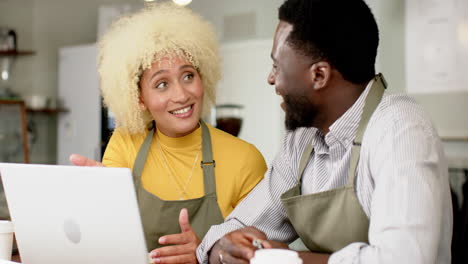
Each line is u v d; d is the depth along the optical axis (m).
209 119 4.59
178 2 3.10
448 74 3.96
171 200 1.70
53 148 5.84
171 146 1.77
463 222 3.18
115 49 1.75
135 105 1.75
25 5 6.00
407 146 1.06
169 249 1.35
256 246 1.22
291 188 1.37
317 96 1.18
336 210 1.21
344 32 1.13
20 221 1.28
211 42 1.85
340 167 1.25
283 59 1.18
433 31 4.01
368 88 1.20
